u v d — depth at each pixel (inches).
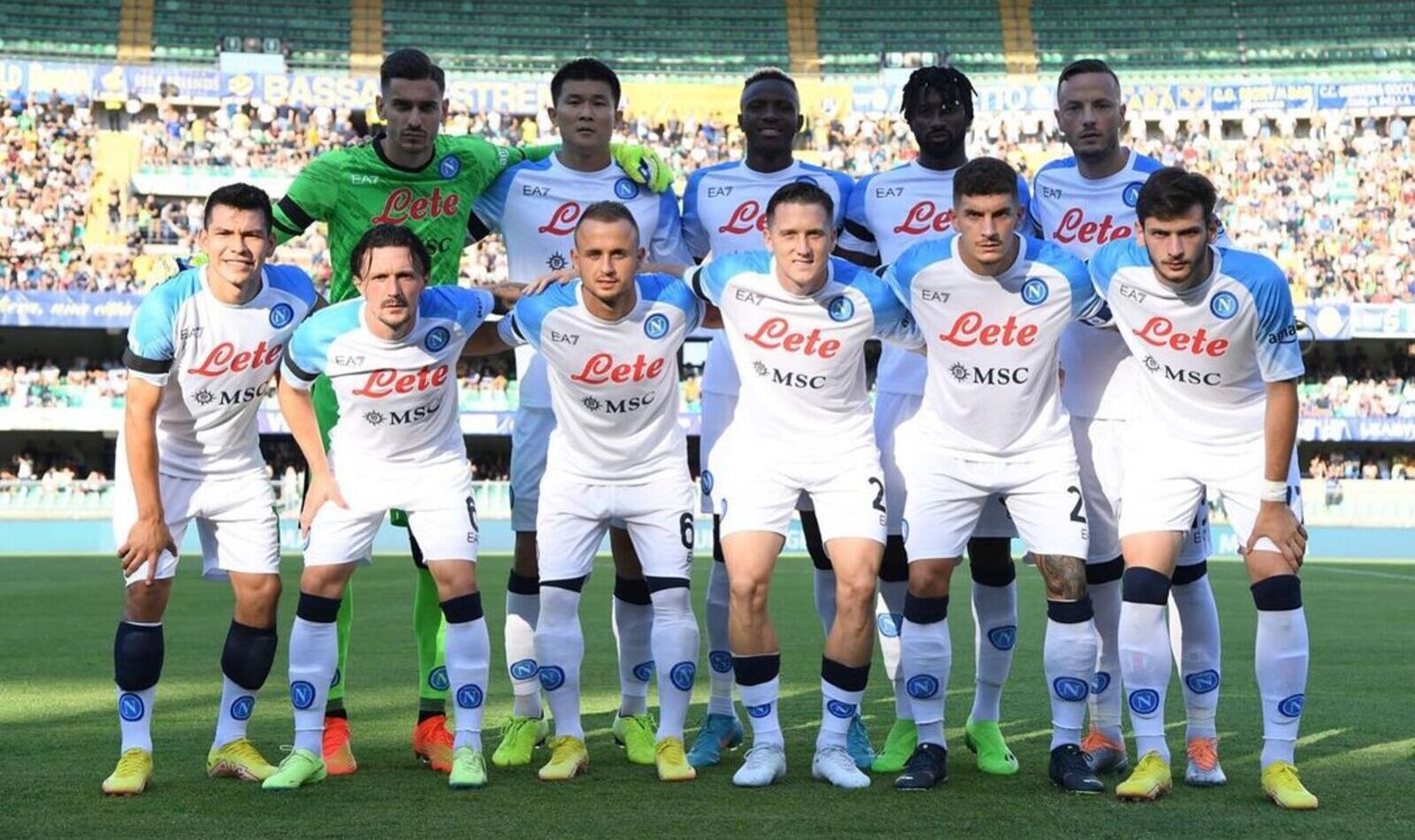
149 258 1061.1
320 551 198.7
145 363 190.5
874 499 202.4
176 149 1131.3
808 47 1266.0
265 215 193.6
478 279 1073.5
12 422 1007.0
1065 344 226.7
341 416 202.4
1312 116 1170.6
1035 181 244.4
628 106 1225.4
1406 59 1212.5
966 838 163.9
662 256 251.3
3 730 236.2
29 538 863.1
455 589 199.2
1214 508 887.7
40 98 1126.4
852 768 196.5
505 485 901.8
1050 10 1278.3
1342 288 1055.0
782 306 199.5
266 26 1218.6
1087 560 219.6
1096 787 189.9
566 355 201.2
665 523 206.8
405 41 1235.2
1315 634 404.2
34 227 1069.8
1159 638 191.2
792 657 347.6
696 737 236.2
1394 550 901.2
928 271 198.2
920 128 234.1
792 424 203.3
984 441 200.8
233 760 200.7
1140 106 1193.4
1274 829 169.0
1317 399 1045.2
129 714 192.9
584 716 261.9
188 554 768.3
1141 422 199.0
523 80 1227.9
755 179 246.8
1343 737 233.8
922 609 199.9
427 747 213.3
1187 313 186.9
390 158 235.0
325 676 198.4
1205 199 179.8
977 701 213.3
